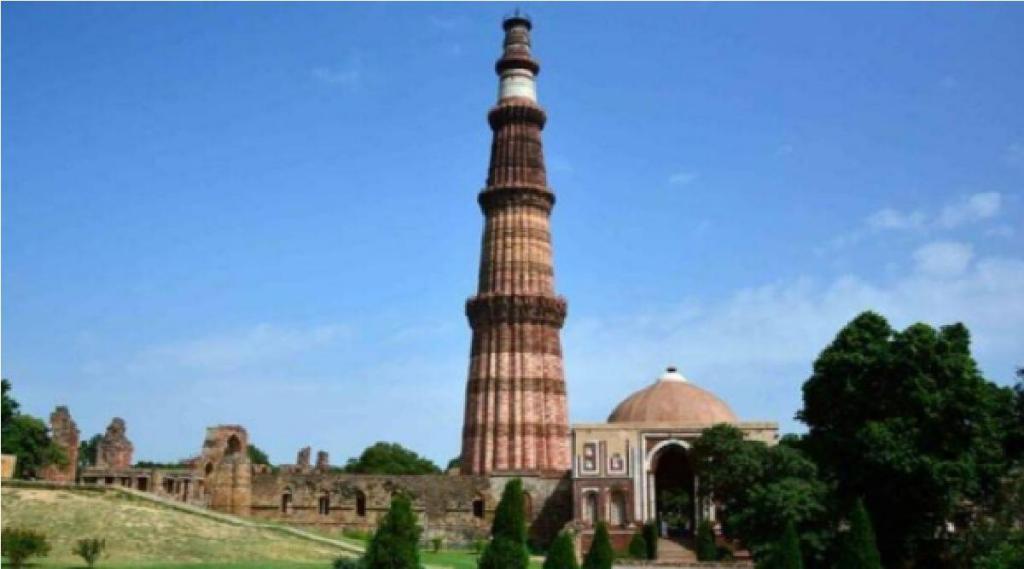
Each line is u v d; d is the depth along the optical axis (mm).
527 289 108812
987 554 56750
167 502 79500
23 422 101750
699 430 96188
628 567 76125
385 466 161875
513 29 117688
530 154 113750
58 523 69250
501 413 105188
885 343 66438
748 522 64062
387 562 48531
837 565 54500
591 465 97062
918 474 62094
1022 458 67812
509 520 51875
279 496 101938
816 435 70062
